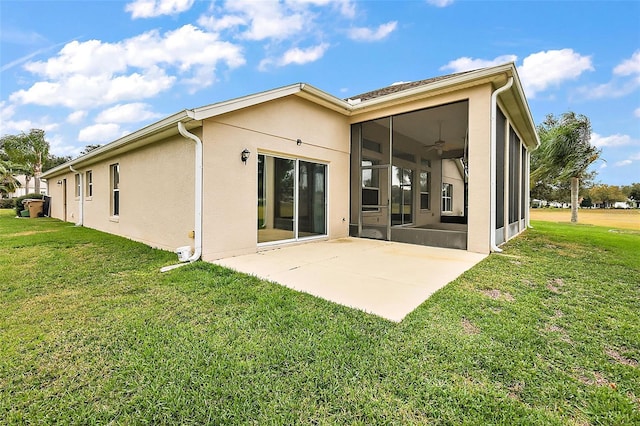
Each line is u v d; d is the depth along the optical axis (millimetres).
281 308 3457
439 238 7672
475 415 1841
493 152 6695
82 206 12242
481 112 6832
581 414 1864
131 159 8367
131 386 2109
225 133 6195
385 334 2803
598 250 7055
